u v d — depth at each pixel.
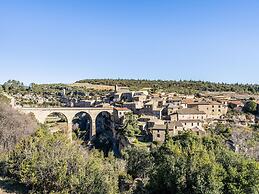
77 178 44.34
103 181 45.41
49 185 45.25
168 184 38.53
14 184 48.59
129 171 69.81
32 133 77.19
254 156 100.44
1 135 71.06
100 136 158.12
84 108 151.12
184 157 41.81
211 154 47.72
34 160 47.12
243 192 36.78
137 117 146.50
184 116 142.75
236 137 116.38
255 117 156.75
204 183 36.03
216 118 152.50
